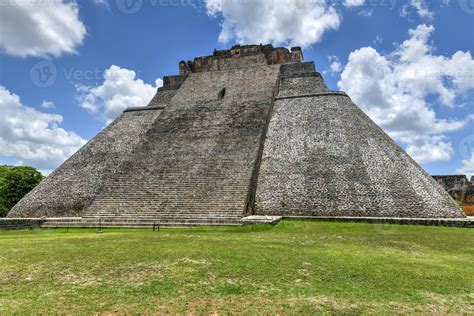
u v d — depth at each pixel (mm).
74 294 5191
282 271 6391
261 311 4598
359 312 4602
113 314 4480
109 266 6672
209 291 5332
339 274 6277
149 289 5406
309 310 4641
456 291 5484
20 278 5984
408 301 5035
